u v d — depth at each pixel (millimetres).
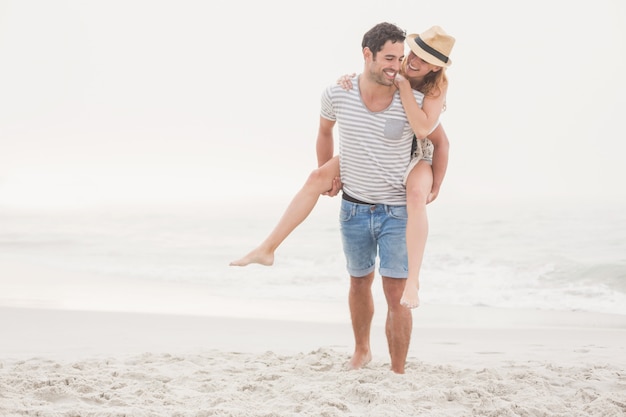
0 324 9102
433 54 4926
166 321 9523
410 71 5070
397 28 4984
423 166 5281
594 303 11688
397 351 5535
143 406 4645
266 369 5934
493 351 7469
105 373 5734
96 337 8234
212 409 4430
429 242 18688
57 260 18516
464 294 12797
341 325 9375
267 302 12023
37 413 4402
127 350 7355
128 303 11742
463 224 21359
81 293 12836
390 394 4758
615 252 15750
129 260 18422
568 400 4926
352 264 5648
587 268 14008
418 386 5078
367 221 5414
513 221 21516
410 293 4988
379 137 5156
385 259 5402
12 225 26984
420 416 4363
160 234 23922
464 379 5461
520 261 15320
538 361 6594
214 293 13078
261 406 4668
